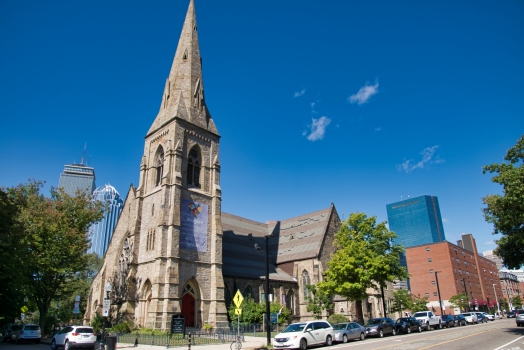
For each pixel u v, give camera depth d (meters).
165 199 47.88
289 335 29.06
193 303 48.28
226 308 51.69
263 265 66.00
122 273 52.06
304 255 67.00
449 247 115.00
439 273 113.81
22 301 49.28
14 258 35.84
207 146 55.81
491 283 147.75
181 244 47.22
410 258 120.44
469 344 28.08
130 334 39.81
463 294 105.50
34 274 49.34
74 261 50.06
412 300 85.81
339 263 48.12
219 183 55.06
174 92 56.56
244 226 75.38
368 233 50.19
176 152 50.44
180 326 38.09
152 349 31.09
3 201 35.81
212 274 49.66
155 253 46.25
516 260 37.31
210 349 30.50
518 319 51.12
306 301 63.53
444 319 56.81
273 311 50.25
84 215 52.62
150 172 53.66
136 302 47.69
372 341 34.28
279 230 79.12
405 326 44.09
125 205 59.25
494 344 27.62
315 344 30.56
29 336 41.16
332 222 72.31
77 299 36.97
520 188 31.50
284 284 63.06
